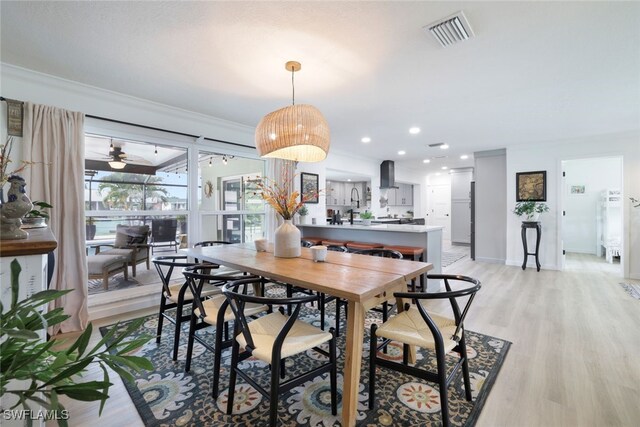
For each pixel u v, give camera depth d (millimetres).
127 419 1587
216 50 2215
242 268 2096
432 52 2242
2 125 2428
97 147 3160
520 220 5535
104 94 2969
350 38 2059
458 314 1688
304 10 1771
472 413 1601
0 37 2043
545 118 3877
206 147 3918
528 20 1865
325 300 2678
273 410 1373
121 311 3098
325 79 2713
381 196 7906
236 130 4199
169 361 2174
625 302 3418
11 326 786
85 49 2201
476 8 1757
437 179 9859
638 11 1773
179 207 3748
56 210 2580
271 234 4645
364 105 3393
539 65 2445
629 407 1641
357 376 1524
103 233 3268
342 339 2520
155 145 3531
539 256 5375
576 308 3225
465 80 2736
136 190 3430
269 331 1656
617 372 1976
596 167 6867
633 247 4570
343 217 8992
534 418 1564
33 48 2186
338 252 2756
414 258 3846
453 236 8523
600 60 2361
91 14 1804
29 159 2469
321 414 1615
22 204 1190
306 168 5516
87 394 754
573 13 1798
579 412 1606
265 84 2822
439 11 1784
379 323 2863
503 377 1934
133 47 2174
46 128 2557
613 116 3793
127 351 828
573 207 7137
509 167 5621
